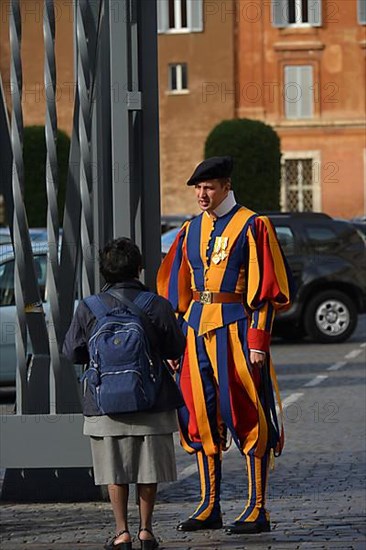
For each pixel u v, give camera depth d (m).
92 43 11.30
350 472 13.45
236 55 81.25
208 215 10.59
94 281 11.67
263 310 10.30
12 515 11.23
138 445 9.41
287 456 14.57
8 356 19.58
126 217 11.22
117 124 11.19
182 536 10.28
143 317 9.34
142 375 9.21
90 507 11.57
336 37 81.50
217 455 10.59
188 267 10.69
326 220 30.05
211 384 10.51
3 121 11.62
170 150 81.38
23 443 11.06
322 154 81.50
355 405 19.02
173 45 81.38
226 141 71.50
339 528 10.53
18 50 10.95
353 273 29.84
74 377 11.33
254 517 10.39
